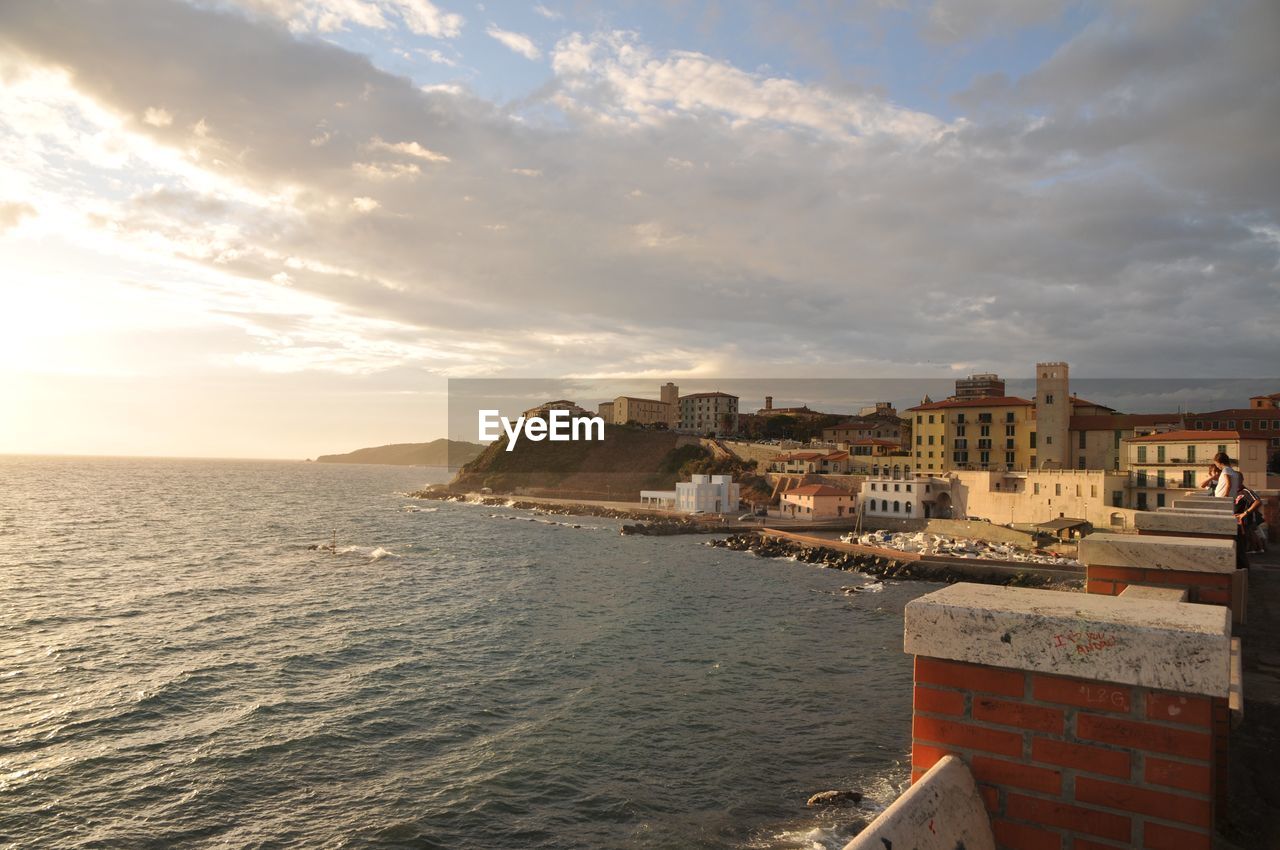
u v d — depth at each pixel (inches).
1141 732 125.4
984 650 136.9
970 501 3769.7
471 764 1107.3
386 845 893.8
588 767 1098.7
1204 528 360.5
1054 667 130.4
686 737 1208.2
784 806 986.1
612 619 2081.7
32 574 2696.9
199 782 1039.0
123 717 1269.7
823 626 1995.6
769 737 1205.7
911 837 108.7
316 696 1396.4
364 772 1080.2
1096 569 273.6
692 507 5462.6
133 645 1733.5
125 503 6594.5
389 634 1878.7
